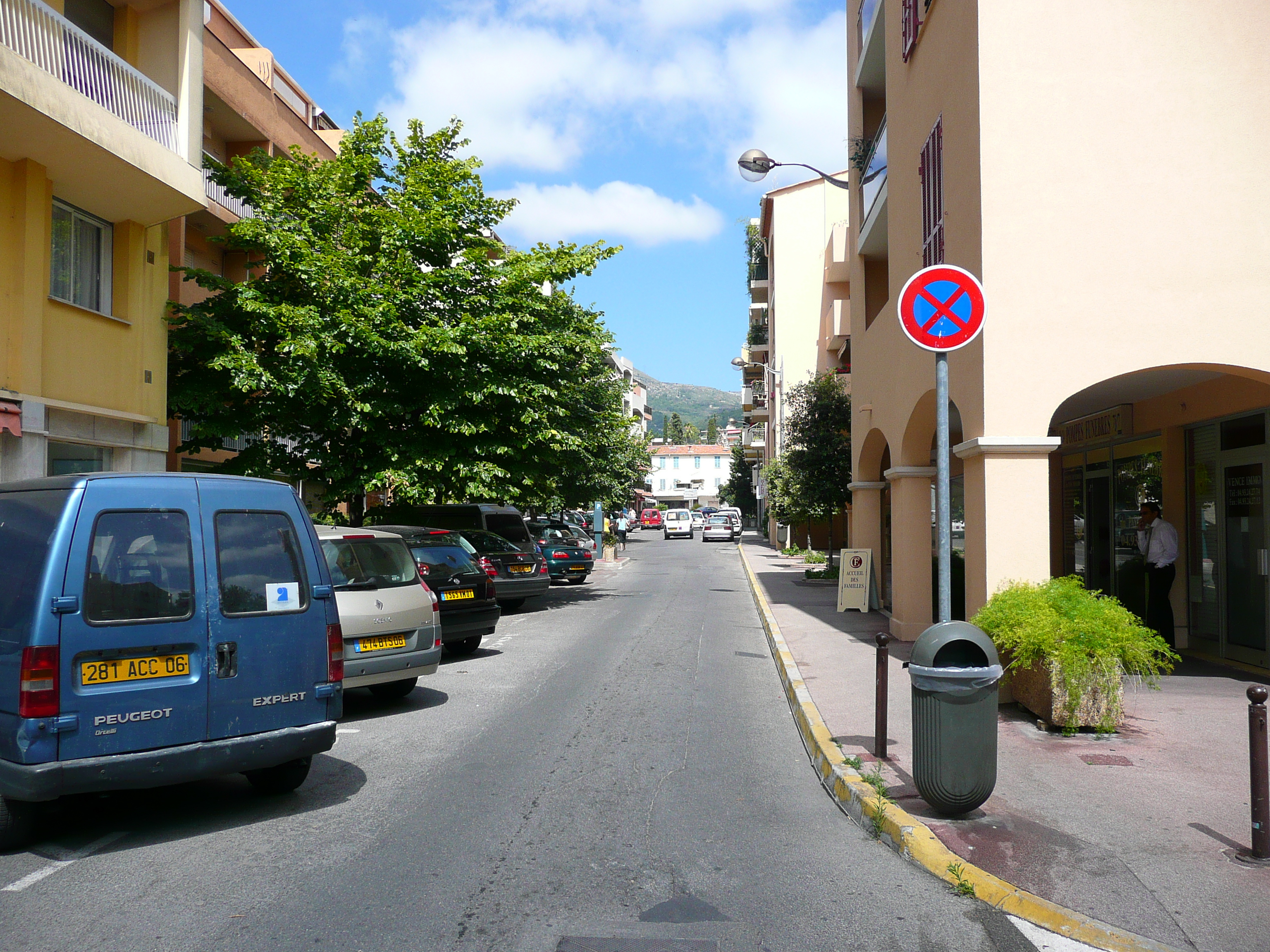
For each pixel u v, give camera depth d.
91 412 12.91
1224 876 4.49
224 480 5.91
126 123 12.28
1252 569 10.69
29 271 11.82
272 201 16.61
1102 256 8.66
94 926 4.16
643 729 8.26
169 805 6.06
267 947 3.94
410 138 17.83
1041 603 7.64
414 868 4.89
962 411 9.48
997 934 4.07
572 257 18.03
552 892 4.57
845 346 27.88
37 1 11.36
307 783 6.57
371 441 16.59
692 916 4.27
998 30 8.78
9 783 4.98
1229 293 8.56
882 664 6.70
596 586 25.19
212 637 5.60
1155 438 12.48
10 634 5.14
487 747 7.61
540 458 18.31
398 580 9.23
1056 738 7.19
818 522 24.61
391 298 15.95
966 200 9.27
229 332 15.02
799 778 6.68
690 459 143.12
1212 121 8.64
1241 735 7.25
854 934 4.08
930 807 5.54
